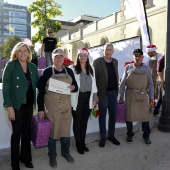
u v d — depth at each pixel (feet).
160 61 15.92
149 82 13.28
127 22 59.21
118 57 21.81
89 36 81.92
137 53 12.70
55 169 10.71
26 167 10.69
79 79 11.43
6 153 11.40
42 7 62.59
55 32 65.00
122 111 13.50
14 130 9.71
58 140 12.96
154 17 48.37
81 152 12.10
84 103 11.71
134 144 13.52
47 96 10.41
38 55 34.01
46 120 10.34
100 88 12.39
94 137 13.79
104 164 11.50
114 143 13.34
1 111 11.68
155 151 12.95
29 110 10.12
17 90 9.49
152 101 13.38
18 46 9.62
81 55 11.45
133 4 20.34
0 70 27.27
